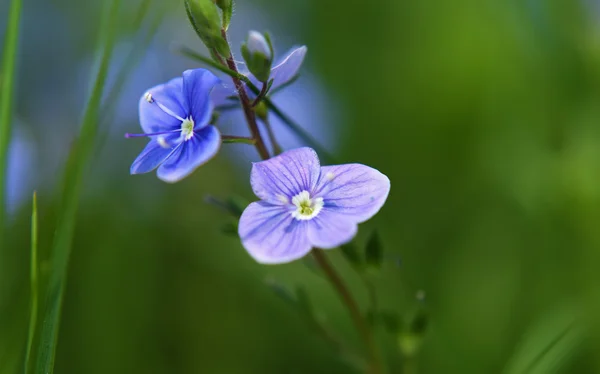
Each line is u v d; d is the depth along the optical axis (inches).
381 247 6.0
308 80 9.0
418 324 6.2
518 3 7.8
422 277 7.4
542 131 7.6
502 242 7.4
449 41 8.7
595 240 7.1
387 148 8.7
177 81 5.7
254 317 7.4
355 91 9.2
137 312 7.4
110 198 8.1
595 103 7.4
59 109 9.1
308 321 6.2
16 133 8.3
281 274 7.3
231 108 5.9
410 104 8.8
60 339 7.2
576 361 6.8
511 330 7.1
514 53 8.1
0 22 9.3
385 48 9.2
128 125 8.6
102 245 7.6
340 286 6.0
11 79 5.9
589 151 7.3
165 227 8.1
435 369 7.1
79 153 5.9
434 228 7.8
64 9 9.6
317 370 7.2
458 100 8.4
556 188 7.3
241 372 7.3
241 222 5.4
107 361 7.2
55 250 5.7
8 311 6.7
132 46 6.4
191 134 5.5
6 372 6.0
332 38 9.4
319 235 5.4
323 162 6.4
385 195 5.4
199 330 7.4
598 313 6.8
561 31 7.6
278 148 6.0
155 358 7.3
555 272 7.1
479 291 7.3
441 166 8.3
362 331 6.1
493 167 7.8
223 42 5.5
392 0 9.2
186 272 7.7
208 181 8.5
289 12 9.7
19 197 7.9
